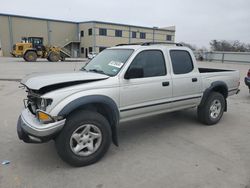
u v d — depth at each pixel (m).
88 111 3.51
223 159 3.77
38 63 25.66
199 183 3.12
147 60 4.21
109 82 3.67
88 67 4.50
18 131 3.53
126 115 3.97
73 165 3.46
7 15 44.41
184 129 5.13
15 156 3.78
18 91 9.07
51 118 3.18
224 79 5.50
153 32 58.41
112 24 51.88
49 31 49.75
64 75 3.69
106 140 3.65
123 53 4.22
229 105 7.50
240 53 36.34
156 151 4.04
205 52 42.31
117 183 3.11
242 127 5.32
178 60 4.68
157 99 4.30
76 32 53.62
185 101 4.80
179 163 3.63
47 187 3.01
